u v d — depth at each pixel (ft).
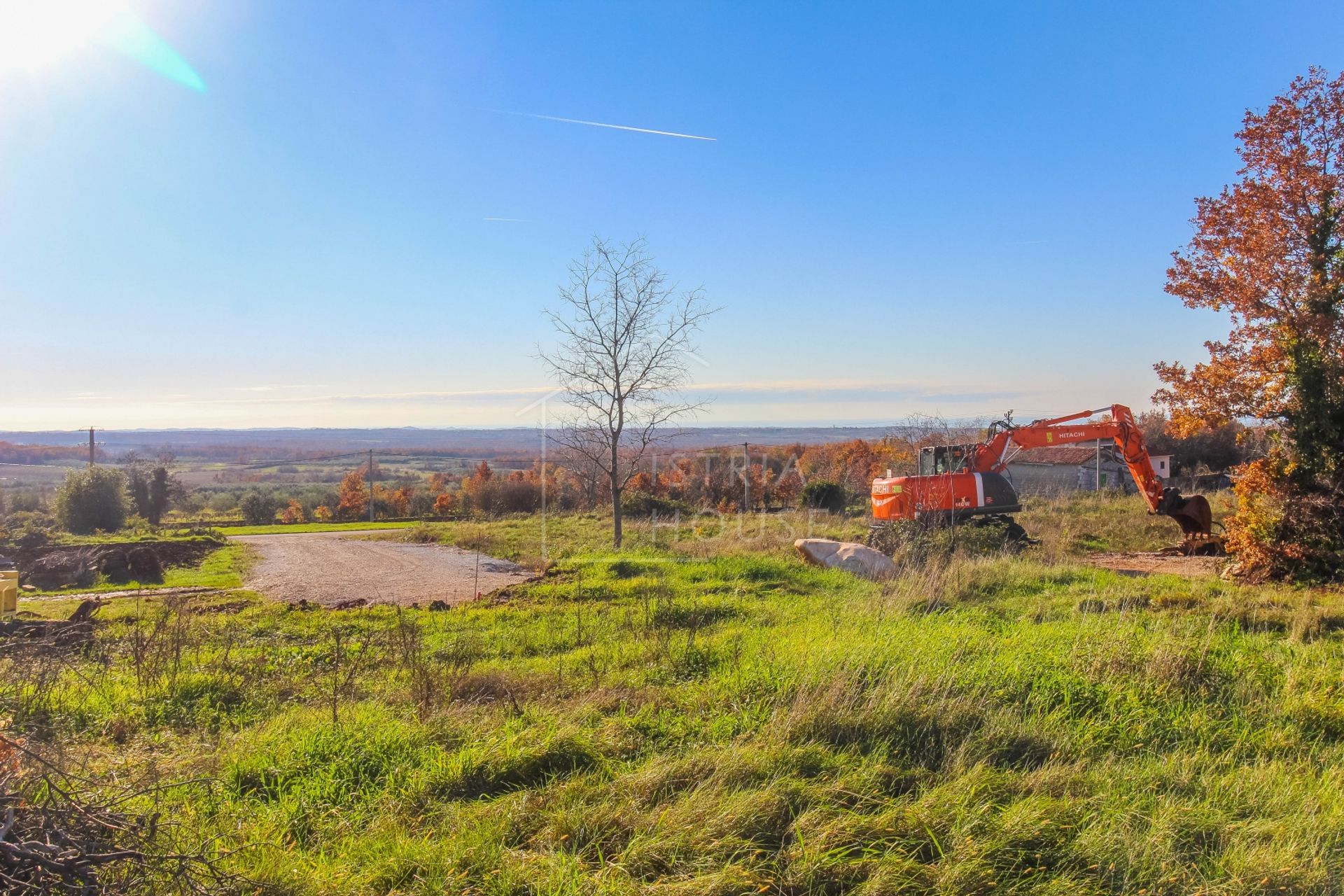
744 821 14.11
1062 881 12.81
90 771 15.40
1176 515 54.44
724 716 19.70
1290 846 13.61
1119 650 23.82
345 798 15.98
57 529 102.53
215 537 88.12
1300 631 28.63
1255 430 51.80
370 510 142.92
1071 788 15.97
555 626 34.99
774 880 12.68
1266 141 44.50
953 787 15.67
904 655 23.70
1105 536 63.46
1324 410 42.83
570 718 19.84
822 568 48.57
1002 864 13.38
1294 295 44.29
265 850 13.55
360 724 19.61
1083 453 124.98
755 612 35.76
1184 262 46.93
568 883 12.37
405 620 35.99
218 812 15.03
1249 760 17.98
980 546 50.52
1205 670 22.76
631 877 12.74
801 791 15.31
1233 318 46.44
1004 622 31.81
